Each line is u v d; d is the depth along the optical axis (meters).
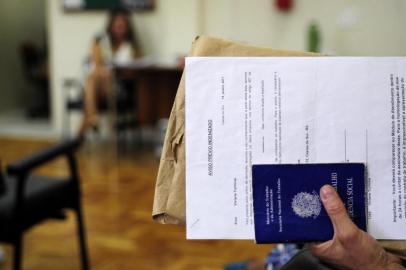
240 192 0.49
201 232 0.49
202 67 0.48
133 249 2.14
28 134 4.82
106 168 3.58
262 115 0.48
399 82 0.48
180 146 0.49
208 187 0.49
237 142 0.48
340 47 3.93
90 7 4.52
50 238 2.26
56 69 4.74
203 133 0.49
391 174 0.49
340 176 0.49
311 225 0.49
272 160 0.48
